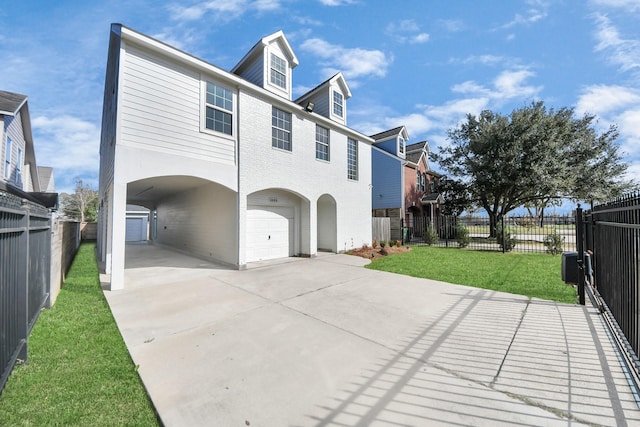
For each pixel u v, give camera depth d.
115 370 2.75
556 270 7.68
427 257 10.50
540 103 16.52
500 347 3.24
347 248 12.57
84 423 2.03
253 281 6.69
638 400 2.26
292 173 9.95
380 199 18.92
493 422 2.03
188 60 6.94
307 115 10.66
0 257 2.34
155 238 18.56
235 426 2.01
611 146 16.66
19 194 7.48
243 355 3.09
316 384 2.53
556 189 15.47
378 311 4.53
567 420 2.04
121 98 6.02
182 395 2.37
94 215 36.44
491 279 6.71
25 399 2.27
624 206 3.12
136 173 6.19
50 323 3.95
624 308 3.10
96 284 6.42
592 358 2.96
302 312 4.50
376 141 19.33
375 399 2.31
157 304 4.93
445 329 3.79
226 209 8.84
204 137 7.42
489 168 16.53
